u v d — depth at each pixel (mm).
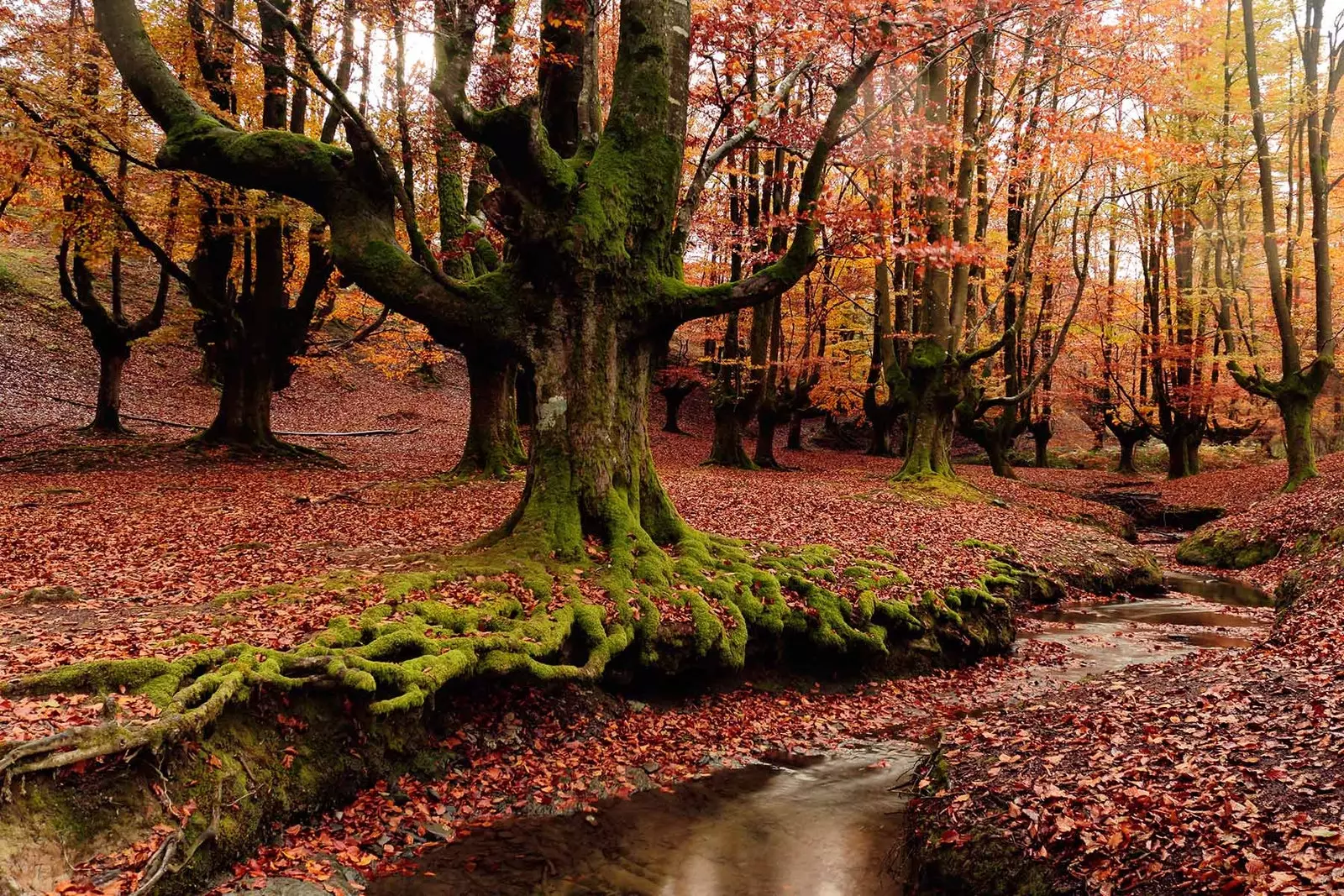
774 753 7762
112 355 22984
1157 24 16875
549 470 9555
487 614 7672
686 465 28250
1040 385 31547
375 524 12656
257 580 8859
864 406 34281
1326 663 7156
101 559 9734
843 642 9648
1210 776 5133
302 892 4914
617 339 9703
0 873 3984
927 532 15500
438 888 5191
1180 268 27953
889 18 8875
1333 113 20109
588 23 9820
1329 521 15195
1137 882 4309
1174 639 11742
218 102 18719
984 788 5699
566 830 6086
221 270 21078
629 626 8227
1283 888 3865
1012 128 18609
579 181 9336
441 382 42094
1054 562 15117
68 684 5273
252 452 20453
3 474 17172
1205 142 22391
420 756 6527
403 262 9148
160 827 4711
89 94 16438
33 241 36969
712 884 5375
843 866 5629
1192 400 28297
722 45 10906
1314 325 28234
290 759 5672
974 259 10445
